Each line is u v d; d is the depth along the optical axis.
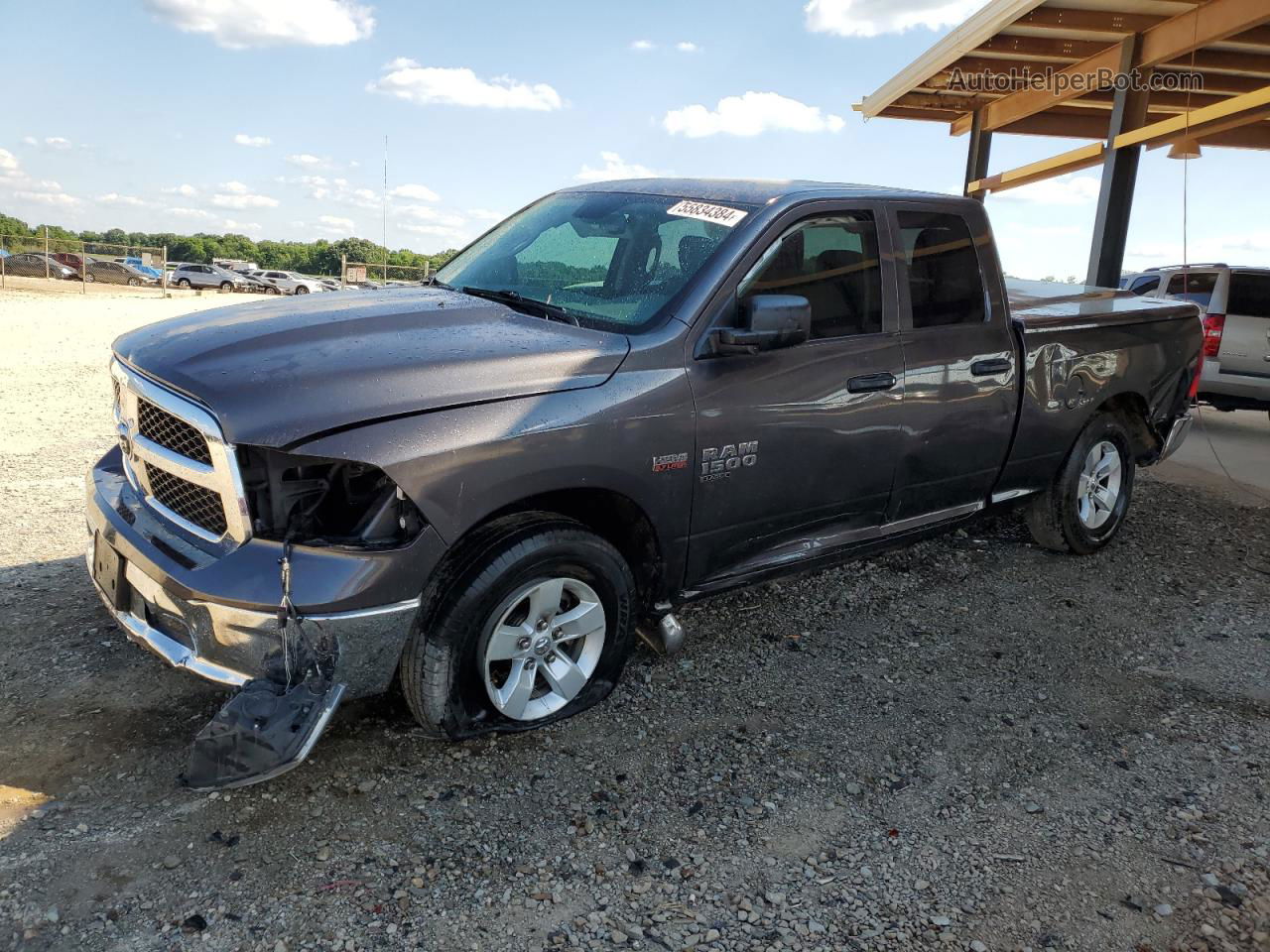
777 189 3.91
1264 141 13.53
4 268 38.12
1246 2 9.30
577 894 2.52
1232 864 2.79
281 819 2.74
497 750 3.17
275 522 2.73
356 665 2.73
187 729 3.15
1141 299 5.84
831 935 2.43
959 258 4.41
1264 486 7.67
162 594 2.81
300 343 2.97
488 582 2.90
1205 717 3.68
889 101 13.67
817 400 3.73
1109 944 2.45
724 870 2.66
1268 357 9.71
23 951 2.19
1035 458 4.93
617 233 3.91
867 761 3.26
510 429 2.90
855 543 4.17
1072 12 10.65
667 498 3.35
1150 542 5.91
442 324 3.26
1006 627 4.48
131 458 3.23
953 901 2.58
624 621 3.36
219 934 2.29
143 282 41.47
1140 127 11.34
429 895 2.47
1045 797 3.10
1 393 9.24
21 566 4.48
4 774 2.85
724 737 3.36
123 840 2.60
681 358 3.35
